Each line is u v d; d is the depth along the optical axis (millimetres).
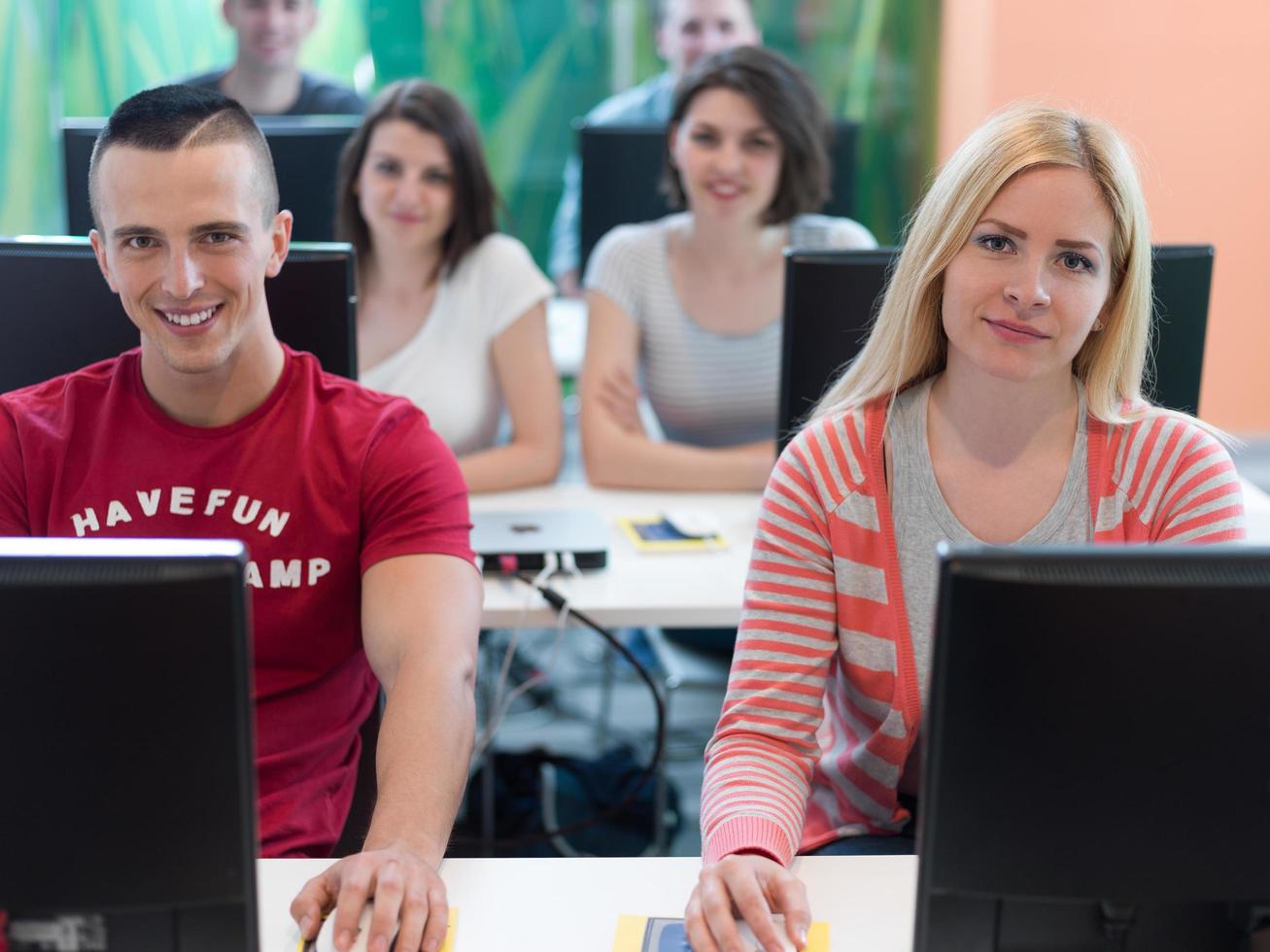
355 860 1188
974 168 1334
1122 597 867
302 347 1812
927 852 930
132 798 886
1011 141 1322
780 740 1378
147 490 1494
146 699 868
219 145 1416
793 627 1416
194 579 853
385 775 1328
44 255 1798
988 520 1417
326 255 1795
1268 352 4840
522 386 2547
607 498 2449
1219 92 4668
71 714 869
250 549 1492
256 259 1452
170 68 4852
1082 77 4645
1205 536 1386
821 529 1426
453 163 2492
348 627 1549
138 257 1418
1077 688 882
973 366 1384
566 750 3096
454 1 4926
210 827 897
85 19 4781
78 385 1525
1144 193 1401
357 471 1505
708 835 1267
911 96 5121
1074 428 1421
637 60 5012
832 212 3383
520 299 2549
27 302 1805
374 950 1098
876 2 5035
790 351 2025
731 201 2549
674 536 2227
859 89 5105
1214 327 4828
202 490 1494
